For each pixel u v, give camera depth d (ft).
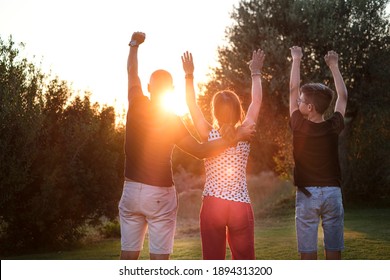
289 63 77.00
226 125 16.16
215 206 16.02
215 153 16.15
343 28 78.18
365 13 78.69
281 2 80.64
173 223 17.06
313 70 78.38
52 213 49.39
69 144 52.47
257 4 82.23
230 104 16.79
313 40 77.61
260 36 79.82
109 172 54.49
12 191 47.50
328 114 74.33
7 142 47.88
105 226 60.75
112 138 57.31
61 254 43.96
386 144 78.28
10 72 49.34
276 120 82.84
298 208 17.24
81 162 52.60
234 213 16.01
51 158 51.19
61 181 50.62
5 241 50.11
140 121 16.84
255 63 18.33
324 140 17.06
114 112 58.90
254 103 17.76
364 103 78.18
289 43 77.82
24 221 49.85
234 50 83.97
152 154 16.60
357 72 78.64
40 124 49.88
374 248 35.78
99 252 43.55
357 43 77.20
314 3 79.05
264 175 110.42
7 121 47.80
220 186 16.15
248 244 16.07
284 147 88.99
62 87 55.11
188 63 17.66
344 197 78.23
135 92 17.47
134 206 16.61
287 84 76.79
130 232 16.88
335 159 17.17
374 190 78.89
